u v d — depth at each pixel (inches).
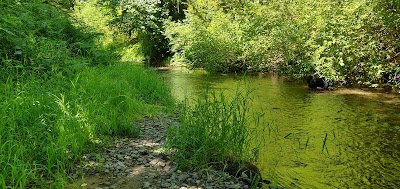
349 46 362.9
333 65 376.2
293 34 434.9
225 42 545.3
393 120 229.8
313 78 374.0
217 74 515.5
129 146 160.7
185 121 153.9
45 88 184.9
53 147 132.3
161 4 753.6
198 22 599.2
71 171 127.7
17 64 199.3
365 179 140.0
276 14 492.1
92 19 693.9
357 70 385.4
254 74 500.7
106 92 212.2
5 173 108.1
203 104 164.9
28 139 133.1
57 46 257.4
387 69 359.3
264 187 128.3
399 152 169.9
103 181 122.0
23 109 147.1
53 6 345.1
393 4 345.1
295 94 334.3
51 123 147.7
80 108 161.5
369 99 304.7
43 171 123.5
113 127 177.6
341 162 157.8
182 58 635.5
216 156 144.0
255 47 497.7
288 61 450.9
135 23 709.9
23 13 254.5
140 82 285.9
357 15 370.3
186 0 763.4
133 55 725.9
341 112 254.7
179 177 127.7
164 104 263.7
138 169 134.5
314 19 417.1
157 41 754.8
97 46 359.3
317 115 245.9
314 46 388.2
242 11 591.8
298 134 199.6
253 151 162.9
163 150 155.6
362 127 213.8
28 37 225.3
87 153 146.5
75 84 196.1
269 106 277.9
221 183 125.0
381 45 369.7
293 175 143.0
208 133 147.4
